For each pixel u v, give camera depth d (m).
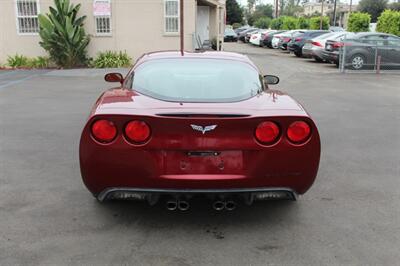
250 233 3.91
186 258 3.48
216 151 3.65
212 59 4.89
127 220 4.14
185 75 4.49
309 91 12.45
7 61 18.30
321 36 21.73
